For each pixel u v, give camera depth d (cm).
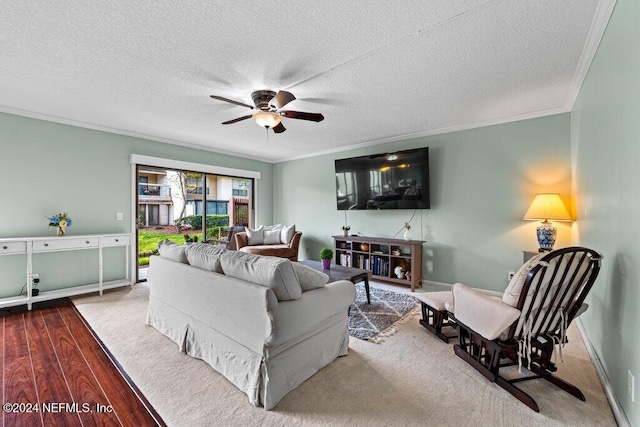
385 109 330
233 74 245
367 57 219
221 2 161
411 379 191
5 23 177
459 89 277
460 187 399
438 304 241
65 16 172
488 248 378
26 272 341
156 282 264
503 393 176
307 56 218
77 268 379
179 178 498
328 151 545
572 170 314
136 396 173
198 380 189
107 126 392
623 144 154
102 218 397
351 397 173
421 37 195
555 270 159
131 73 243
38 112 338
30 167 341
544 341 178
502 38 196
